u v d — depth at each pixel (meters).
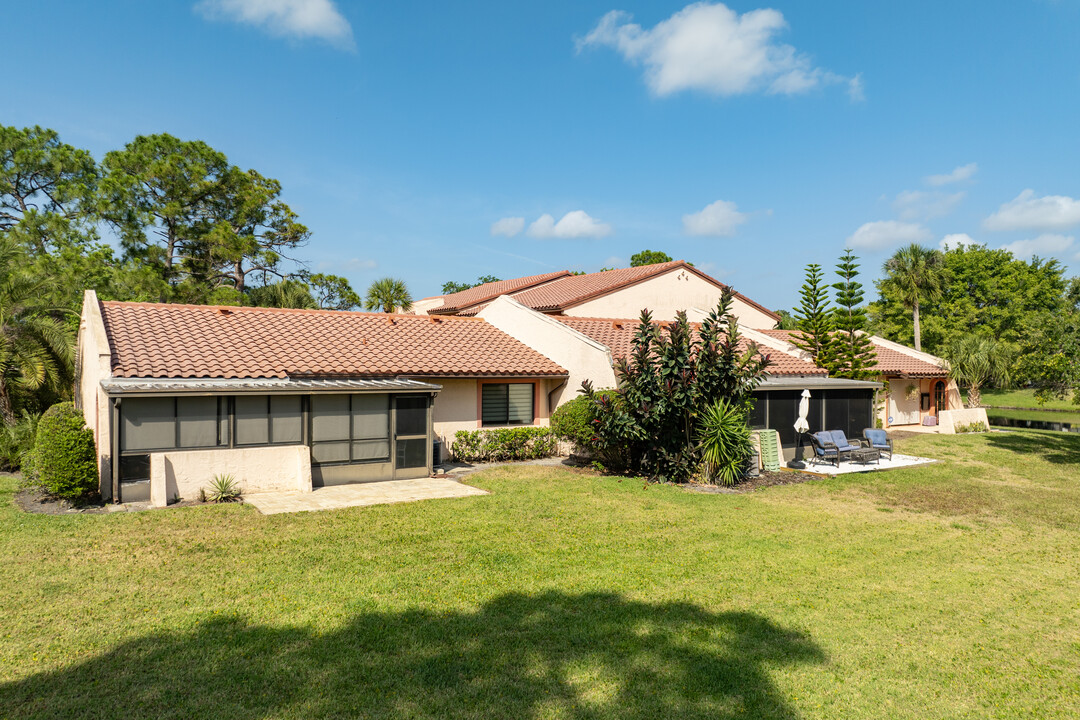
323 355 18.06
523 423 21.12
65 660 6.22
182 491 13.61
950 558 10.27
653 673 6.23
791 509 13.53
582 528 11.55
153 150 40.84
